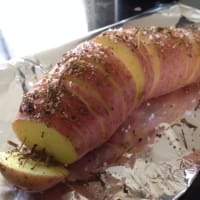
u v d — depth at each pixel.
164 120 0.20
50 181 0.16
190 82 0.22
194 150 0.18
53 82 0.18
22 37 0.27
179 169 0.17
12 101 0.21
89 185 0.17
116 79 0.18
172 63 0.20
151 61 0.19
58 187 0.17
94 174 0.18
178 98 0.21
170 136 0.19
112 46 0.19
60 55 0.23
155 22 0.26
